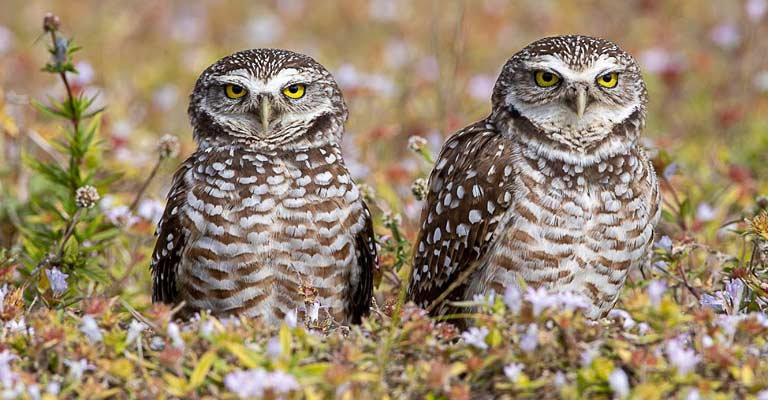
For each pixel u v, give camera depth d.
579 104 10.38
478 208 10.65
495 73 21.42
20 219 13.62
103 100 17.92
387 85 17.86
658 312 8.34
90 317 8.55
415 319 8.70
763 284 10.11
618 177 10.52
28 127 15.70
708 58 21.00
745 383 7.97
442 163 11.34
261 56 11.30
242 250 10.80
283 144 11.12
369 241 11.38
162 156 12.73
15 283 11.62
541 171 10.45
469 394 8.26
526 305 8.45
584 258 10.44
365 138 15.52
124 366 8.17
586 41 10.80
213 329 8.62
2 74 19.17
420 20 23.67
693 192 14.02
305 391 7.85
